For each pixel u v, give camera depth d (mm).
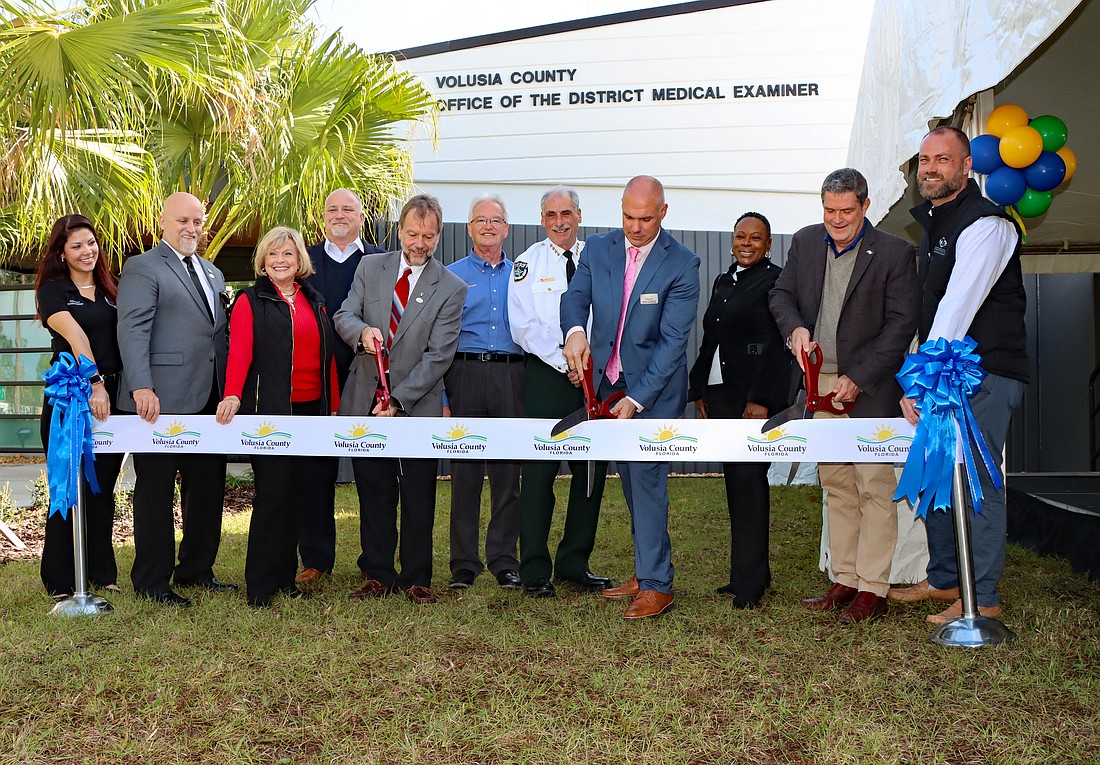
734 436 3475
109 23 4688
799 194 10164
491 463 4266
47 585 3930
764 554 3742
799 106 10125
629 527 5973
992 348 3361
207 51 5141
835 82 10078
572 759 2268
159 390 3789
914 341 4188
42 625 3398
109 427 3744
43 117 4789
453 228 10086
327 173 6957
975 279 3240
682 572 4535
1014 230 3334
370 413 3934
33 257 11672
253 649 3125
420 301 3895
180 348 3818
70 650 3123
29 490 7930
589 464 3621
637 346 3633
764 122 10148
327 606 3691
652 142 10227
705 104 10172
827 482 3797
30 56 4613
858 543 3695
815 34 10070
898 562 4148
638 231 3537
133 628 3379
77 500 3641
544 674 2902
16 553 5242
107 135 5844
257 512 3754
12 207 6133
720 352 3982
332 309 4438
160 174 6723
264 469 3746
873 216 5152
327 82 7035
